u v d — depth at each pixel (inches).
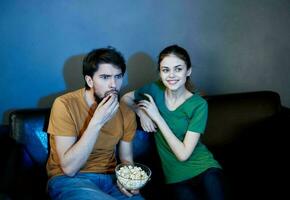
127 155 71.7
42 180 70.9
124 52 85.4
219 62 94.7
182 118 72.6
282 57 99.6
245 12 92.7
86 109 66.0
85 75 65.0
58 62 81.3
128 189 63.7
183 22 88.4
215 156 82.9
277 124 81.9
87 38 81.7
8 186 57.9
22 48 78.2
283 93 103.2
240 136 84.6
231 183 75.5
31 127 70.4
